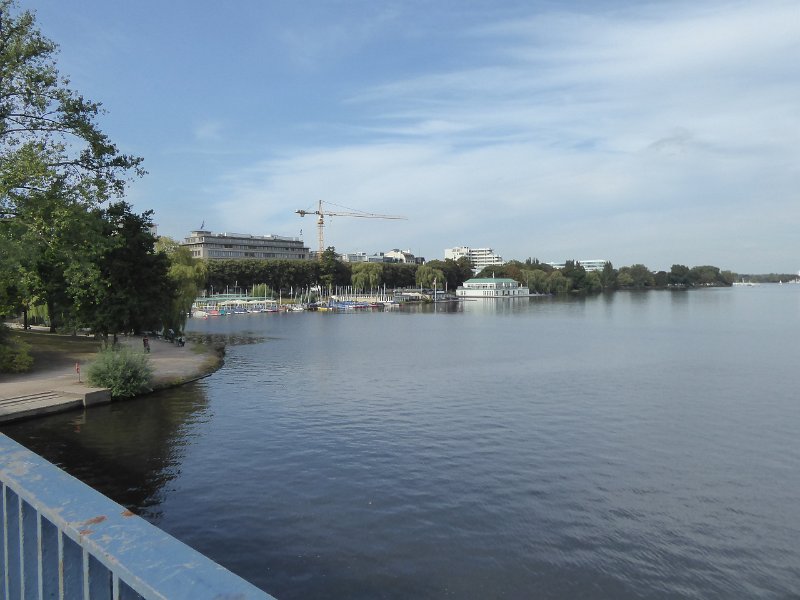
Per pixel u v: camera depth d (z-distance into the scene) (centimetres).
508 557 2122
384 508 2528
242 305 18838
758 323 12519
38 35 3716
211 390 5150
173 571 216
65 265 4434
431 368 6612
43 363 5628
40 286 4597
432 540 2242
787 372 6109
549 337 10188
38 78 3634
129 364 4719
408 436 3666
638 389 5247
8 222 3688
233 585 208
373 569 2033
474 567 2052
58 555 278
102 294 4709
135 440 3519
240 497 2642
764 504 2616
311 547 2180
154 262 6391
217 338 10431
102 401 4384
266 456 3234
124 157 4097
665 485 2828
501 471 3002
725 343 8831
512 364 6912
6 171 3544
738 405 4550
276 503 2577
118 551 233
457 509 2525
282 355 7869
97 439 3534
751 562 2111
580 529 2350
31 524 324
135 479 2872
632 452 3344
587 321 13788
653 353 7781
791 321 12975
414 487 2773
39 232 3828
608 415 4234
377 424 3972
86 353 6391
